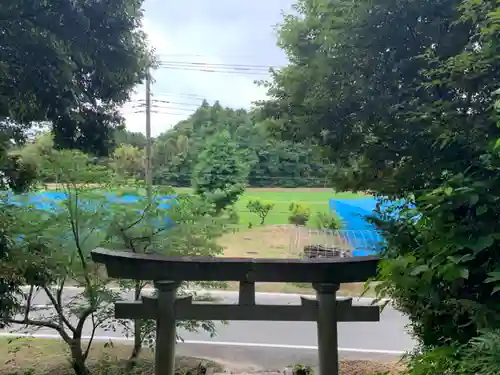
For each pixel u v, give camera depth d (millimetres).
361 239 10430
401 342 7090
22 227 4777
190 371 5871
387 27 3631
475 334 2623
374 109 3758
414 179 3422
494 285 2469
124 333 6820
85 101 5660
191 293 5973
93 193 5531
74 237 5348
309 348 6914
